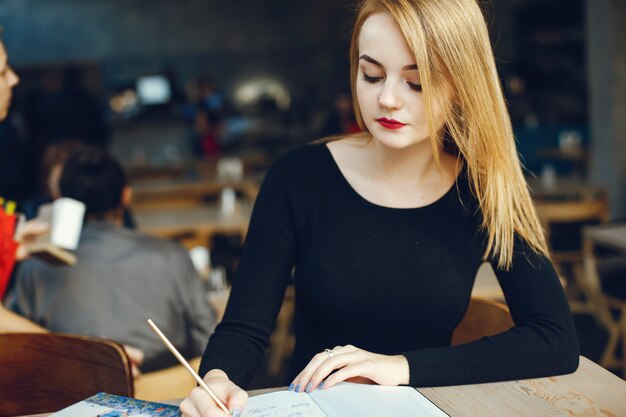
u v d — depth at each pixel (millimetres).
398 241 1461
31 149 7676
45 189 3291
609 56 7008
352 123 7398
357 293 1459
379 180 1481
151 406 1147
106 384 1566
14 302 2133
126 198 2283
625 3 6930
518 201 1445
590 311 4824
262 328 1426
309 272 1488
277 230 1482
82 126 7395
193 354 2270
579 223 5250
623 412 1139
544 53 11219
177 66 12672
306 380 1216
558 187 5703
